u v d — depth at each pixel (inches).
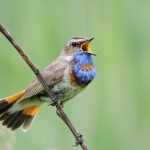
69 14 417.7
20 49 319.3
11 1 416.2
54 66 412.8
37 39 413.4
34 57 412.2
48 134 406.9
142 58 410.0
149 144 395.9
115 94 403.2
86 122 396.2
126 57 410.3
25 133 412.5
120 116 397.1
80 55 418.3
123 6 415.8
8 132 332.8
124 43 412.8
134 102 401.1
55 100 351.3
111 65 411.5
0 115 422.6
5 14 414.9
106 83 408.2
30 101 414.3
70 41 419.2
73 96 418.9
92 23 418.3
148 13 414.6
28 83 418.0
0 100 405.4
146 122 399.5
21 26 415.2
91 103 405.1
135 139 393.7
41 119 420.2
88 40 413.7
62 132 408.8
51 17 415.5
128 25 414.0
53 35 414.9
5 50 423.8
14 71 418.3
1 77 414.6
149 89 404.8
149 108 400.8
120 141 390.6
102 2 419.5
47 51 413.4
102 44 417.1
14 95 402.3
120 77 406.9
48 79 407.5
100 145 387.9
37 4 416.5
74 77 412.2
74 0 419.8
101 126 393.1
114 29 415.2
